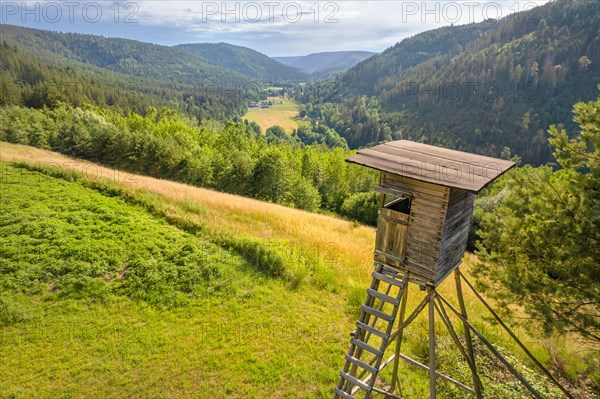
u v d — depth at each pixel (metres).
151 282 15.33
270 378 11.24
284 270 17.06
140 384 10.81
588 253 7.79
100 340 12.39
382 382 11.24
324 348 12.67
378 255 8.46
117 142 52.00
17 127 52.09
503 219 9.68
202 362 11.77
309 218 27.94
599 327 8.01
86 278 14.99
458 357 11.95
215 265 16.56
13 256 15.55
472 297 17.52
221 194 31.64
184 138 64.00
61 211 19.83
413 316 8.41
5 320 12.76
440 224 7.44
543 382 11.04
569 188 8.43
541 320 8.71
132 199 22.72
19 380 10.66
